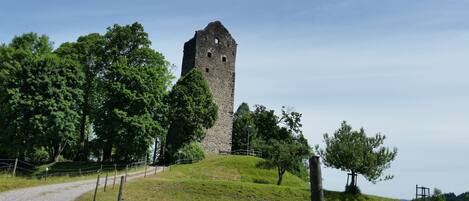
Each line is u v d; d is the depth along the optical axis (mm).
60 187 34312
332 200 45281
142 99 55781
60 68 52969
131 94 55406
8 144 48500
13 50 57562
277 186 44531
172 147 65188
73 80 53938
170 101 66375
